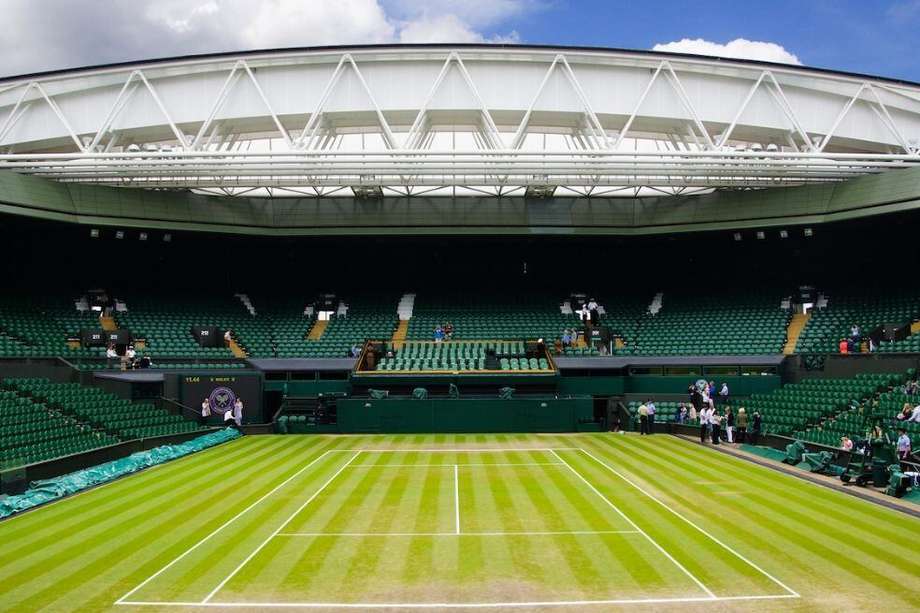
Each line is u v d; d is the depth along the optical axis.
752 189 43.31
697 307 50.38
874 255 48.03
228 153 31.81
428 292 53.94
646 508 19.61
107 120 33.72
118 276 50.38
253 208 46.12
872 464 22.30
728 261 52.78
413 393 40.28
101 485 23.52
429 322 50.03
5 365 37.44
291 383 42.59
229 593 13.09
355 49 35.38
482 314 51.16
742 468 26.22
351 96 35.69
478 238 48.66
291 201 46.56
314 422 39.59
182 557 15.27
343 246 53.12
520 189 46.31
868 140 37.31
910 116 37.34
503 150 31.91
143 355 42.75
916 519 18.17
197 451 31.62
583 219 46.75
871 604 12.30
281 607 12.41
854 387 35.22
